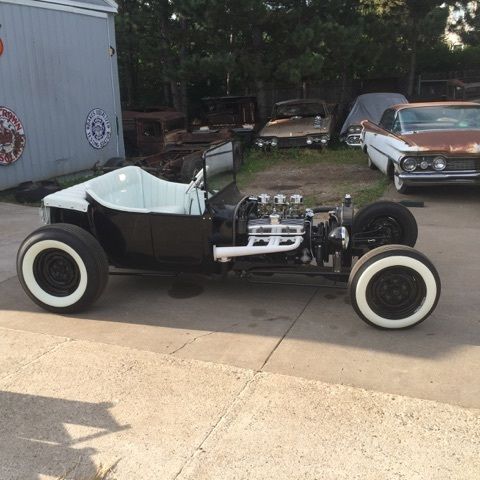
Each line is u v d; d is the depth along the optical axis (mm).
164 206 5652
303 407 3223
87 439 2988
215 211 4719
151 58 17406
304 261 4762
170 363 3781
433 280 4062
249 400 3307
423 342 4027
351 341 4070
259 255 4770
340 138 16078
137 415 3189
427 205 8594
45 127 11344
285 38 16500
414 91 20828
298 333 4230
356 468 2713
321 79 19875
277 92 21250
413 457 2781
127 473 2721
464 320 4402
